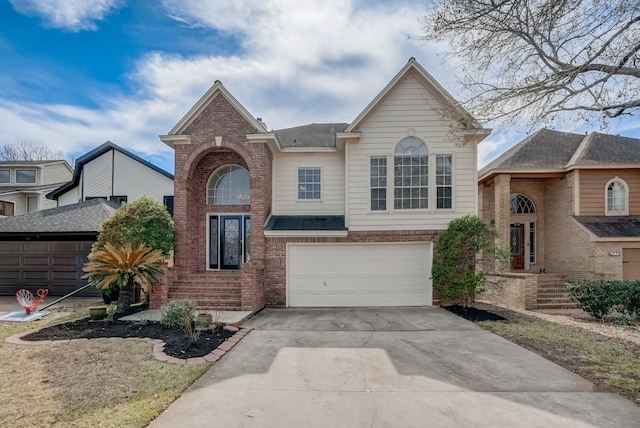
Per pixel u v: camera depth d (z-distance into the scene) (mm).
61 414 3943
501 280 11484
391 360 6027
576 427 3775
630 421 3906
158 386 4738
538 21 6234
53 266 13312
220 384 4902
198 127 12219
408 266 11906
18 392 4512
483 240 10883
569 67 6375
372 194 12031
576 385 4930
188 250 12211
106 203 15430
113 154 19141
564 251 14383
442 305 11523
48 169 25578
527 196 15992
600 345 6914
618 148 14570
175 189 12117
